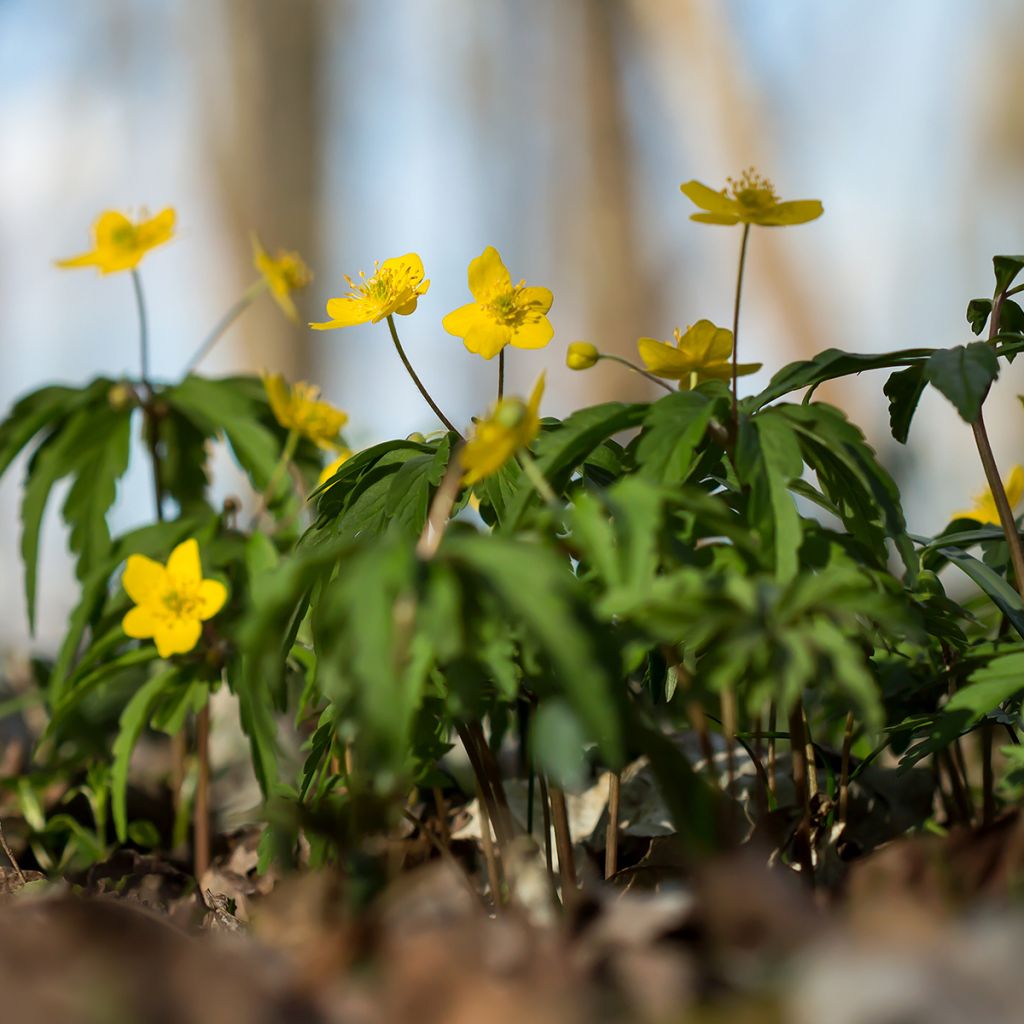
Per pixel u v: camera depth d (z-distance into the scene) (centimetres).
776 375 82
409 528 83
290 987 75
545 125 403
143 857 90
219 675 91
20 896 84
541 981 74
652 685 84
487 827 84
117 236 96
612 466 84
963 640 83
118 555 94
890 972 73
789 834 83
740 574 80
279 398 93
